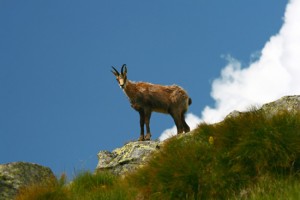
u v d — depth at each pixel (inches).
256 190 642.8
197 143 734.5
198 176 685.9
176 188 688.4
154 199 702.5
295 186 609.9
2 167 1099.3
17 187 1053.8
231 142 710.5
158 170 717.3
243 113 745.0
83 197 861.8
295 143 671.8
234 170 676.1
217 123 775.1
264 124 696.4
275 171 670.5
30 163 1133.7
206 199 674.8
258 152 673.6
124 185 815.7
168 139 797.2
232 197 657.0
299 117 704.4
